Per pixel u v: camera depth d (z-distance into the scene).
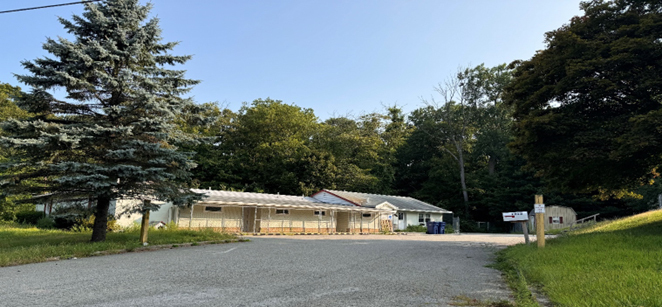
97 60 13.11
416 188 54.91
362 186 45.31
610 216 40.88
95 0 11.28
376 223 34.22
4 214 25.92
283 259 10.55
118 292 6.29
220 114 45.12
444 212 40.88
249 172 42.06
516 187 43.00
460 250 14.23
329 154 42.03
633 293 5.23
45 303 5.56
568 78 13.73
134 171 12.45
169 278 7.52
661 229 12.42
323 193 34.03
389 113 60.38
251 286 6.85
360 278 7.76
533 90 15.99
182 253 11.62
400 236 26.98
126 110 13.28
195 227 23.67
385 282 7.36
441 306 5.59
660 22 12.70
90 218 19.80
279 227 27.75
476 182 45.84
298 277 7.79
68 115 13.90
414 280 7.64
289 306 5.48
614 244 10.07
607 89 12.90
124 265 9.15
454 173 48.75
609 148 12.89
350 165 43.50
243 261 10.00
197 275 7.88
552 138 14.36
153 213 23.72
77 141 11.98
